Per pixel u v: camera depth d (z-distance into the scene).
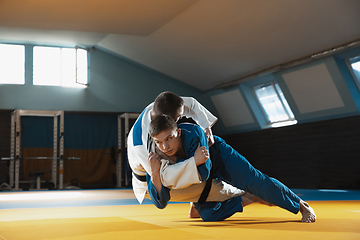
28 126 11.61
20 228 1.99
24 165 11.41
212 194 2.13
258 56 9.30
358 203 4.10
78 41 11.70
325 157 9.47
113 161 12.63
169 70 12.09
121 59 12.73
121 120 12.71
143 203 4.54
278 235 1.55
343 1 6.62
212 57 10.10
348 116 8.95
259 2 7.24
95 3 7.46
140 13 8.10
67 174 12.05
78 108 12.15
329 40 7.84
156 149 2.00
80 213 3.11
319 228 1.78
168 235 1.60
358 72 8.51
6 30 10.48
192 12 8.15
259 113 11.45
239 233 1.63
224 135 13.05
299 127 10.18
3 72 11.56
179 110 1.95
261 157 11.51
